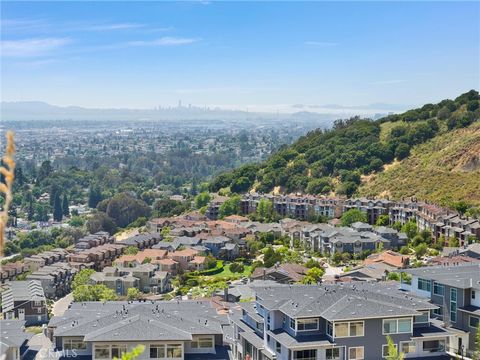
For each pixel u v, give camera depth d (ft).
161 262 428.15
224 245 487.20
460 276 201.67
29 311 345.31
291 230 507.30
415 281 207.62
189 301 228.43
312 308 178.40
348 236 444.55
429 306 184.14
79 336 181.68
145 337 173.37
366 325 172.86
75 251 513.04
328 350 171.73
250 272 425.69
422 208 478.18
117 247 506.07
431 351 179.22
